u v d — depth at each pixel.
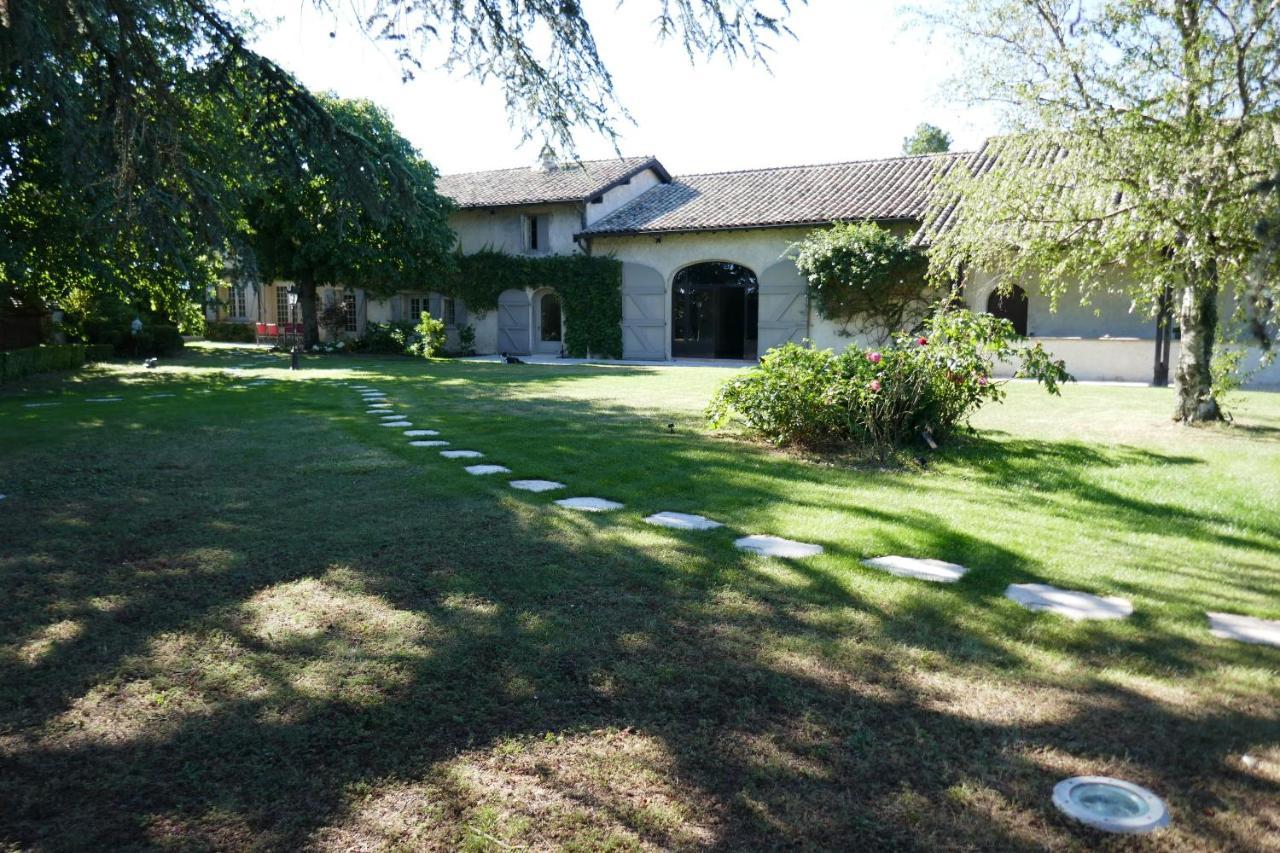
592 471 6.54
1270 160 7.16
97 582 3.96
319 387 14.55
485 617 3.52
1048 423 9.44
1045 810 2.16
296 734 2.57
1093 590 3.85
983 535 4.73
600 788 2.28
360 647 3.21
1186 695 2.80
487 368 19.98
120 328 23.69
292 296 27.44
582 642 3.26
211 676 2.97
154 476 6.39
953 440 7.98
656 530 4.86
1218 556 4.39
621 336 24.80
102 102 6.08
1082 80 8.34
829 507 5.44
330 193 6.73
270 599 3.73
